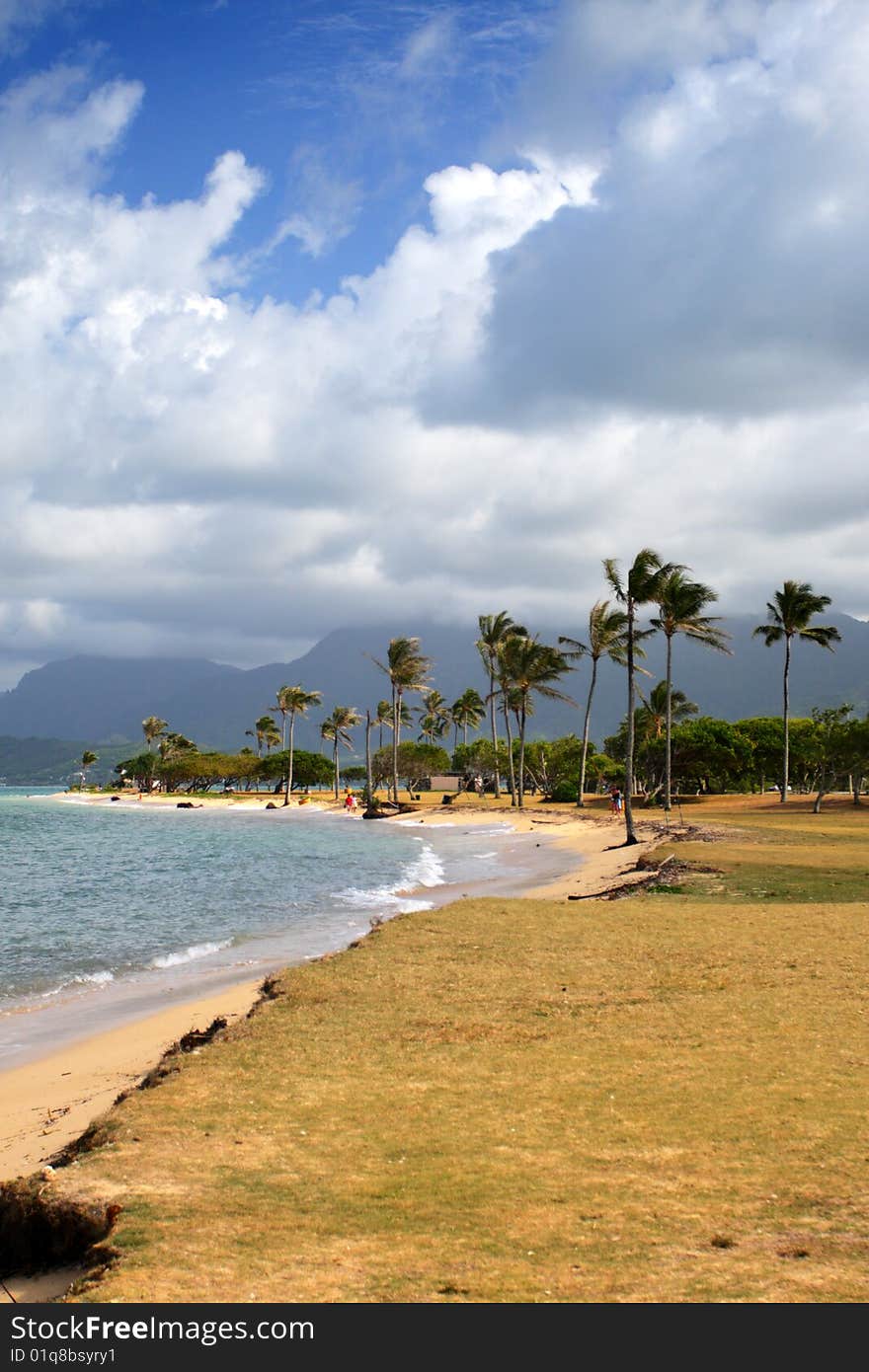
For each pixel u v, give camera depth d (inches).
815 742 2731.3
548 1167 291.1
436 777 5255.9
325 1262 234.5
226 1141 317.4
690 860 1256.8
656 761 3489.2
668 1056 400.8
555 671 3440.0
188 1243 246.1
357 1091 366.9
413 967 589.3
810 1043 412.8
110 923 1007.0
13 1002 642.8
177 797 6673.2
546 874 1402.6
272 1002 512.1
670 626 2410.2
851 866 1187.3
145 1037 533.0
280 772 6540.4
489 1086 369.4
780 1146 301.3
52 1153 352.5
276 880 1423.5
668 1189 272.5
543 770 4739.2
